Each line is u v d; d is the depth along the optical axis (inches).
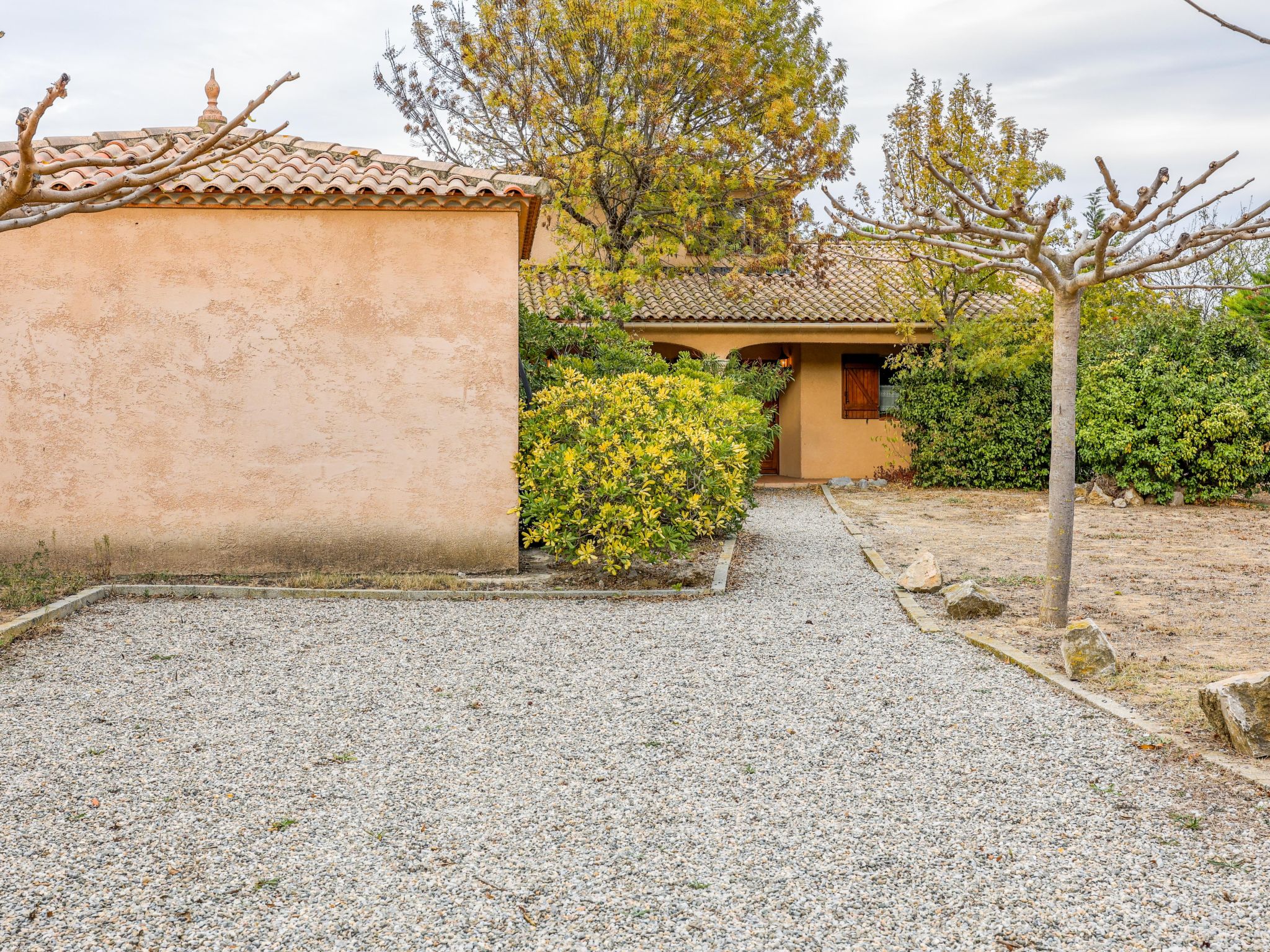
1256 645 255.6
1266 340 646.5
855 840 143.6
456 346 349.1
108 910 123.9
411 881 131.3
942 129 655.1
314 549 346.6
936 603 310.7
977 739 186.1
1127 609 305.1
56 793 161.6
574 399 365.1
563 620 291.3
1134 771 167.9
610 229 690.2
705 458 344.8
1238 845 139.3
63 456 338.0
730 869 134.7
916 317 685.3
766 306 719.1
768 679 227.5
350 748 183.3
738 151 669.3
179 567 342.0
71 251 335.9
